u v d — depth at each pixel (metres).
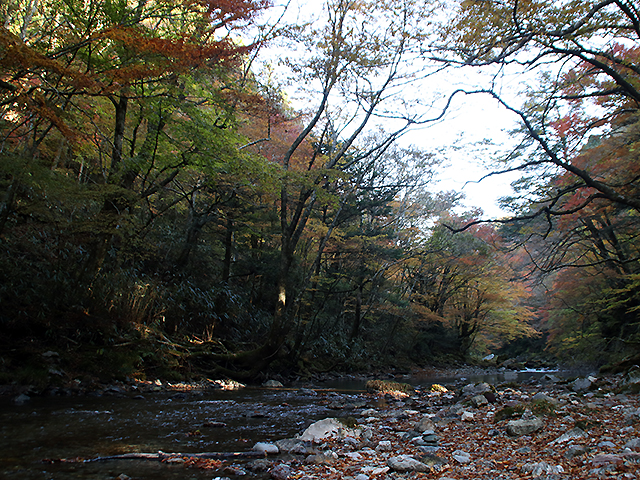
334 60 13.01
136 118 10.14
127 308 10.02
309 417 6.56
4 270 8.06
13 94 6.82
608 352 20.09
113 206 9.77
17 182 8.00
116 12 7.68
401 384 11.59
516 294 29.06
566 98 10.05
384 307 23.06
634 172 11.80
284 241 13.34
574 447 3.62
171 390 8.74
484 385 10.06
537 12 7.86
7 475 3.12
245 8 8.23
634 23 8.05
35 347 7.59
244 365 12.04
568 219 14.28
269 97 12.04
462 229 11.09
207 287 15.47
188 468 3.59
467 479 3.17
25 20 8.72
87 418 5.29
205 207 17.38
